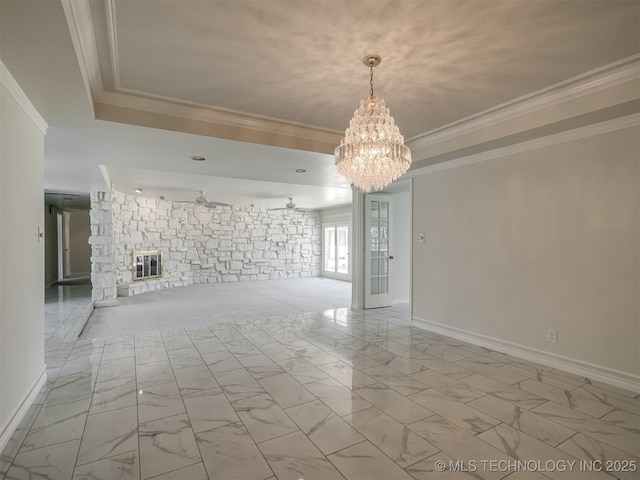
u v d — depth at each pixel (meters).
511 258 3.59
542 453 1.95
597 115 2.71
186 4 1.78
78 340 4.09
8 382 2.09
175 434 2.13
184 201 8.93
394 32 2.04
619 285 2.80
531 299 3.41
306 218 11.50
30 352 2.50
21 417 2.28
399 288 6.73
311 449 1.99
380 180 2.63
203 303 6.70
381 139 2.39
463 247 4.10
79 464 1.85
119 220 7.38
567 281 3.13
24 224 2.37
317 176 5.25
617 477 1.75
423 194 4.65
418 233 4.73
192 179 6.26
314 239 11.66
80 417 2.32
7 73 2.04
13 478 1.74
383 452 1.96
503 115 3.21
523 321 3.49
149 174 5.80
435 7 1.81
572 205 3.09
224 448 1.99
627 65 2.37
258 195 8.55
